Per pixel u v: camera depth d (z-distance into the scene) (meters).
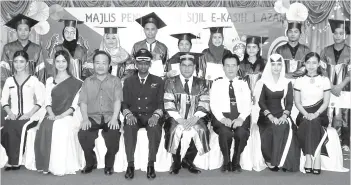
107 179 3.56
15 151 3.84
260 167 3.91
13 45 4.90
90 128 3.72
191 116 3.91
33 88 4.11
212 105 3.95
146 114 3.89
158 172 3.85
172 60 4.80
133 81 3.93
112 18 4.98
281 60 3.94
